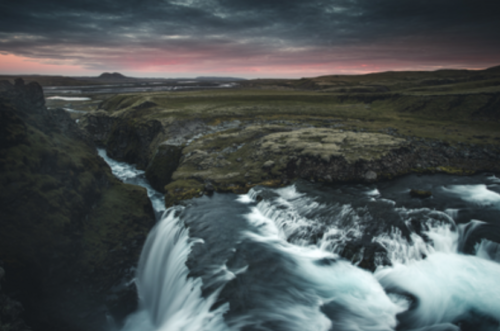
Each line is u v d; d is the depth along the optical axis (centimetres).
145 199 2930
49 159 2286
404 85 13575
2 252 1602
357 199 2692
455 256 1866
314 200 2716
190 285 1738
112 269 2105
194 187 3247
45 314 1644
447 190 2872
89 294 1900
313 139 4125
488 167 3459
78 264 1975
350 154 3444
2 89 2659
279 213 2500
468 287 1602
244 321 1426
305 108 7631
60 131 3047
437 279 1673
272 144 3997
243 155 4041
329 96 9512
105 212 2528
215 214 2625
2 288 1482
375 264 1791
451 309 1473
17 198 1858
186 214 2630
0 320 1317
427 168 3444
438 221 2220
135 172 4906
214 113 6694
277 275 1764
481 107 5894
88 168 2794
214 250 2039
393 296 1588
